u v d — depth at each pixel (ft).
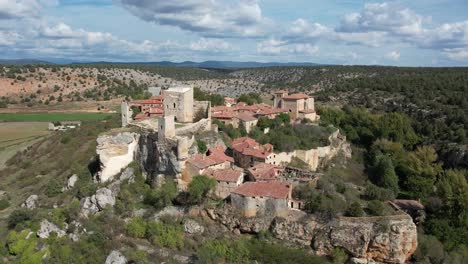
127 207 287.69
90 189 311.27
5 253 266.57
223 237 260.42
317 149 392.47
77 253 250.37
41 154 463.01
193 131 343.46
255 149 337.31
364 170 415.44
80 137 470.39
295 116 472.85
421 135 524.11
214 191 284.20
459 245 270.67
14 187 391.65
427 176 376.89
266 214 264.93
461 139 476.54
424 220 291.38
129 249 249.96
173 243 254.68
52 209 305.94
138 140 336.49
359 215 256.52
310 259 245.65
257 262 243.40
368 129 507.71
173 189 286.25
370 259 247.29
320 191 283.79
